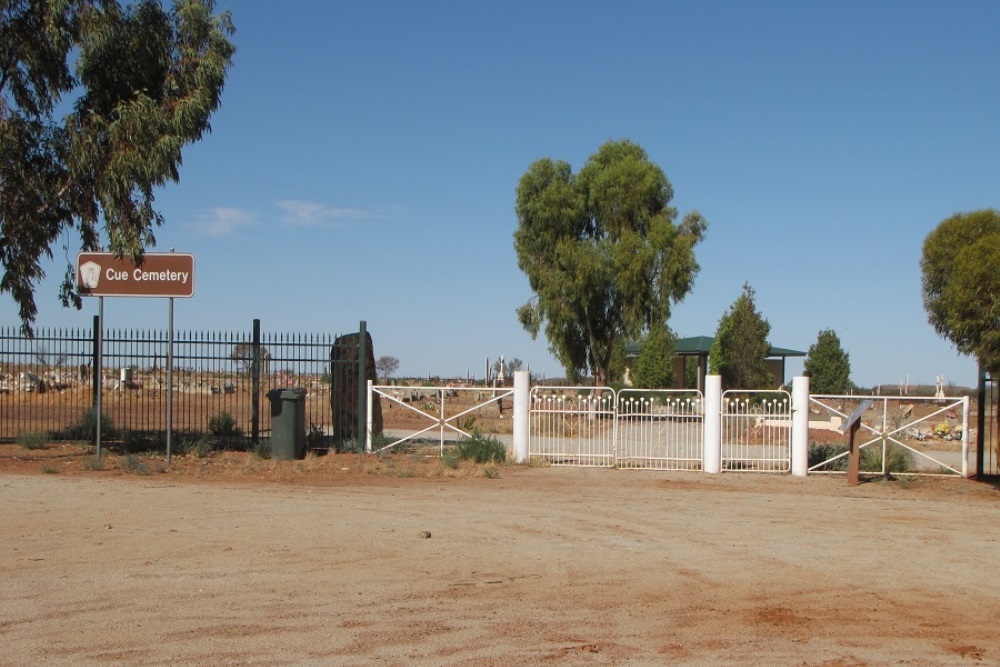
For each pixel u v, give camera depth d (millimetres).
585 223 45438
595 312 44469
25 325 17828
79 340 19047
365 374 19844
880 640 7109
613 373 50062
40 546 9727
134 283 16922
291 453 18141
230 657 6363
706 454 17953
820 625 7480
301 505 12711
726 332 45656
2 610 7398
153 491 13797
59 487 13984
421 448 20547
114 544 9859
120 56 17031
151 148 16297
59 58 16938
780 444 18812
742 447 20234
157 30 17109
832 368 51938
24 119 16875
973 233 16047
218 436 21484
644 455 18953
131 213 16688
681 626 7359
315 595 7988
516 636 6984
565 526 11586
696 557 9891
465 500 13602
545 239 44562
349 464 17594
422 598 7984
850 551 10406
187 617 7277
